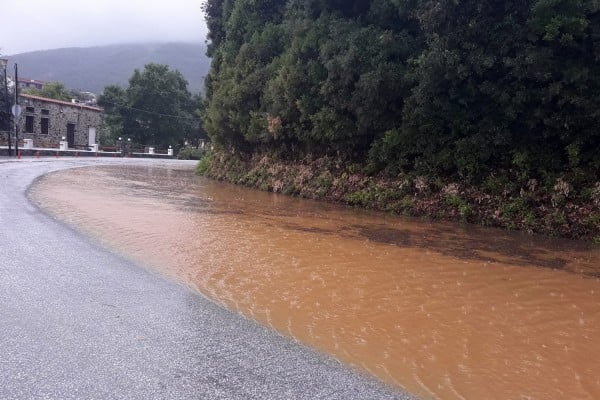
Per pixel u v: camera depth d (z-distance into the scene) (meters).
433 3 13.12
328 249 9.35
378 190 16.08
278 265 7.89
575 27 11.35
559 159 13.04
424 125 14.62
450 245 10.38
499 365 4.59
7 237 8.21
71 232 9.09
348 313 5.83
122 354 4.21
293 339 4.92
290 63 19.62
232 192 19.81
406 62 15.24
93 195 15.04
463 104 13.62
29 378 3.67
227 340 4.73
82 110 56.03
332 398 3.75
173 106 70.00
